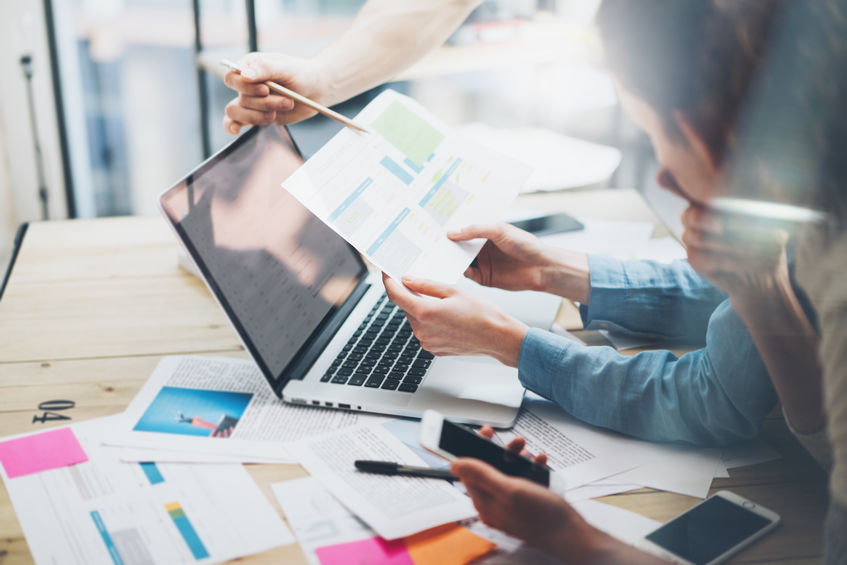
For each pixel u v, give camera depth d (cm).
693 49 64
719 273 75
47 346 103
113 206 267
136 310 113
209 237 92
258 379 97
